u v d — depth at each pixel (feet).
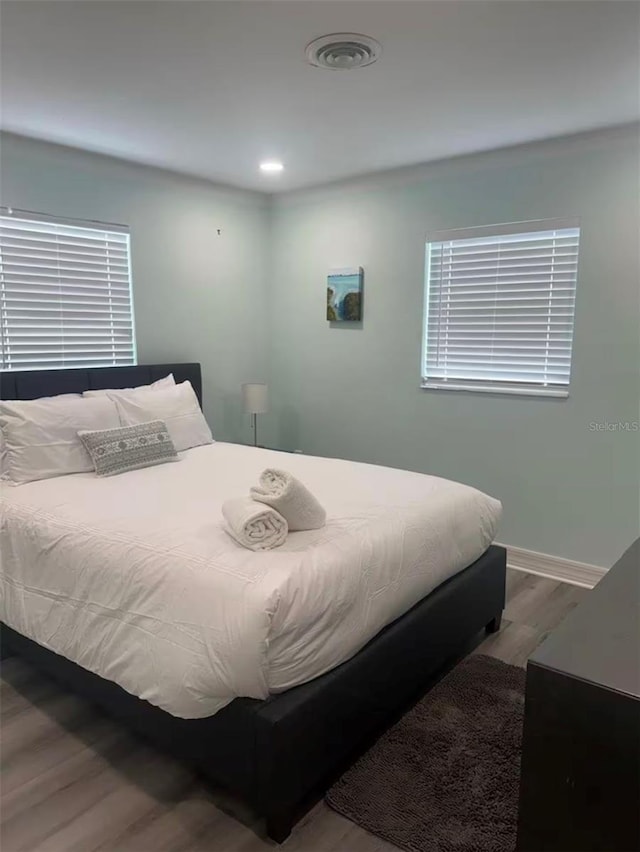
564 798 3.91
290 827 5.62
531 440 11.66
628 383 10.41
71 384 11.10
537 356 11.50
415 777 6.27
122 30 6.54
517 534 12.03
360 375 14.08
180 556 6.16
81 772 6.42
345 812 5.86
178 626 5.70
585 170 10.37
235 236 14.51
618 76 7.77
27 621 7.38
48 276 11.16
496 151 11.12
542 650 4.09
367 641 6.48
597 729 3.71
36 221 10.77
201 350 14.11
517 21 6.34
